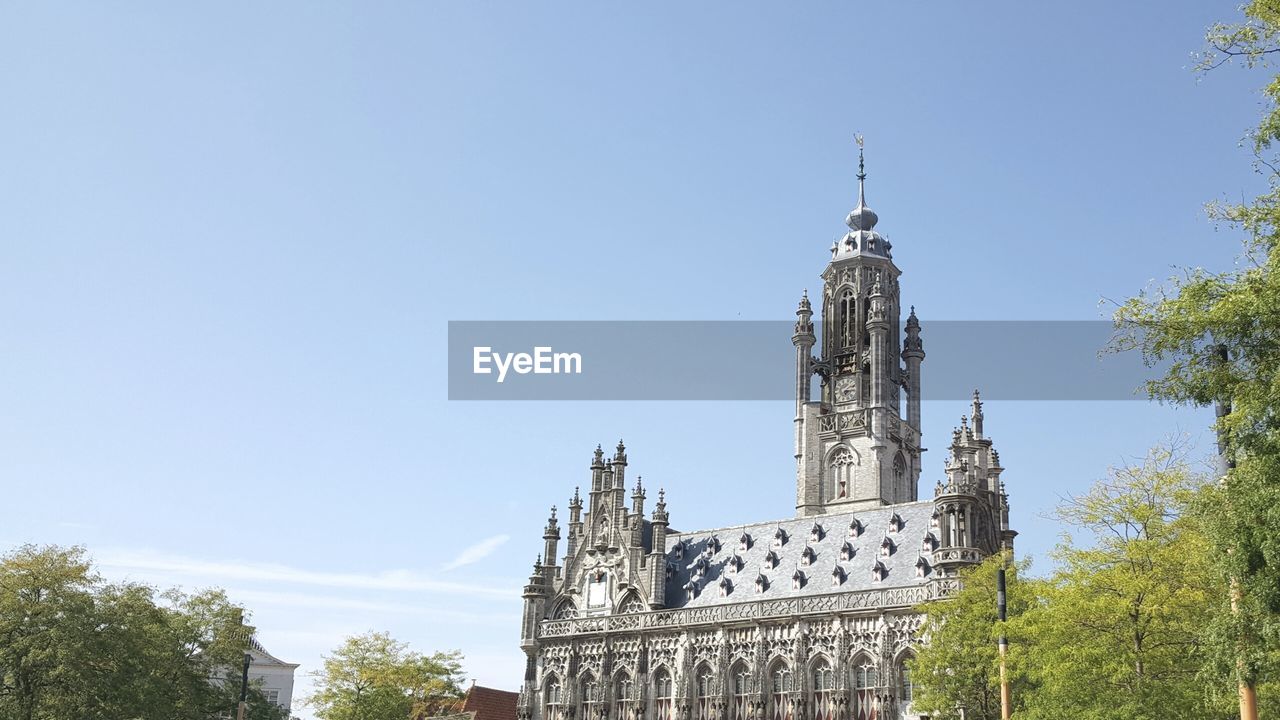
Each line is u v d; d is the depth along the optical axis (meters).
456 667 117.88
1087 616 55.72
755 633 105.06
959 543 96.94
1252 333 38.31
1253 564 38.34
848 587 103.62
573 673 114.44
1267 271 38.22
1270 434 37.28
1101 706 53.41
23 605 82.62
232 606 106.50
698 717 106.44
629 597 114.88
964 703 75.31
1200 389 40.12
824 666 101.25
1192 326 39.44
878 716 96.94
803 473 131.88
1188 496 54.66
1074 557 57.53
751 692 104.12
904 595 98.12
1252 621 39.09
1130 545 55.50
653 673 110.31
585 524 120.25
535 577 119.75
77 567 85.88
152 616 92.00
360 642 115.69
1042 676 58.38
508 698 137.88
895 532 105.75
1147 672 54.59
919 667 77.19
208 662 103.25
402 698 113.94
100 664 83.31
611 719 111.12
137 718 86.38
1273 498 37.00
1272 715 46.81
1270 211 38.28
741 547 115.88
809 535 112.00
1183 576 54.00
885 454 129.12
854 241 141.38
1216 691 42.53
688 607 110.25
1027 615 59.56
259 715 106.19
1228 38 37.78
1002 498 104.00
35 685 81.19
